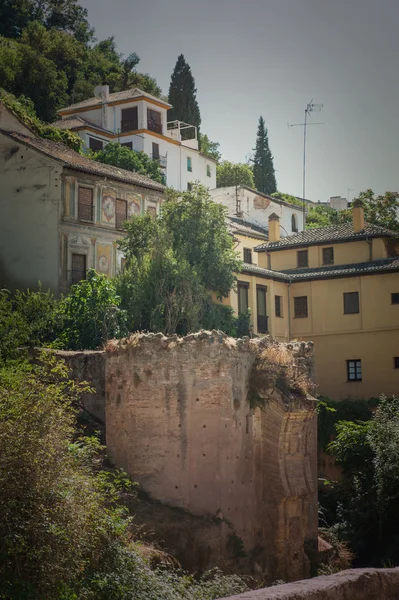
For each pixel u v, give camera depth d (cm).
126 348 2288
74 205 4372
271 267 5316
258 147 10100
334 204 9975
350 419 4138
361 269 4794
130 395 2261
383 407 3934
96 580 1559
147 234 4081
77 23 9569
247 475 2333
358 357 4778
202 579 1928
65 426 1697
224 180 9175
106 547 1644
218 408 2219
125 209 4691
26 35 8569
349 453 3688
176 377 2236
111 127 7294
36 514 1459
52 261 4250
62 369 2256
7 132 4472
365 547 3350
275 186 10056
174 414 2220
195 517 2164
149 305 3716
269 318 4766
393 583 1001
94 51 9275
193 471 2194
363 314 4784
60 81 7881
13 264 4334
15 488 1458
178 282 3756
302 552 2475
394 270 4706
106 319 3403
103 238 4516
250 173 9312
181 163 7594
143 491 2209
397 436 3516
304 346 2797
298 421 2450
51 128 5925
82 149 6378
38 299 3469
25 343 3042
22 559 1426
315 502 2672
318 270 5050
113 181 4591
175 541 2069
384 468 3438
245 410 2347
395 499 3450
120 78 9075
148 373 2252
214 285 4094
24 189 4356
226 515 2208
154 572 1712
